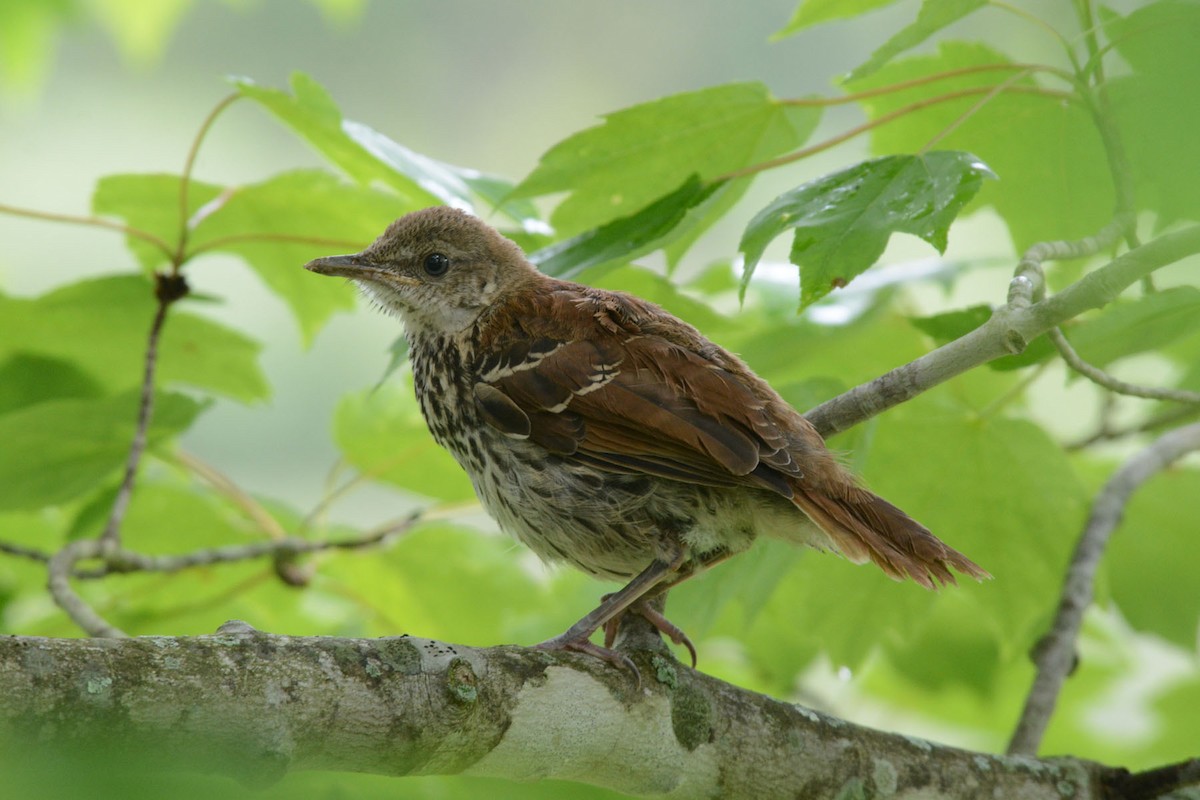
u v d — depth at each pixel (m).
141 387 9.77
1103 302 6.30
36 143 17.45
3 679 4.55
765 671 11.77
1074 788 7.13
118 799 3.45
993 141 9.24
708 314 9.16
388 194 10.05
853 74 7.20
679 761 6.20
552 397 7.49
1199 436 10.23
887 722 13.08
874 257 6.84
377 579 11.23
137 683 4.77
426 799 6.12
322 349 17.36
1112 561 11.12
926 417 9.52
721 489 7.25
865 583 10.09
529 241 9.41
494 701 5.68
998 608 10.08
